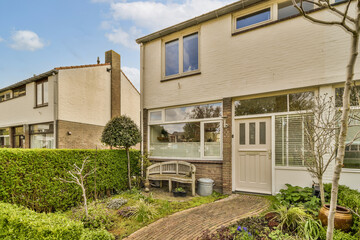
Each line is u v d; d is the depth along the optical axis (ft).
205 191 18.28
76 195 16.19
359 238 8.69
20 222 8.25
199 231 10.95
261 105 18.66
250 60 18.80
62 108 33.06
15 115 39.50
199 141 21.43
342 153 6.04
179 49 23.40
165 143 23.77
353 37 5.66
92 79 39.14
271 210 13.34
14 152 12.87
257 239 9.57
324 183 15.17
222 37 20.36
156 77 24.68
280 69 17.44
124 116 22.15
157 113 24.79
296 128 16.84
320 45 16.03
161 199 17.04
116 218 13.03
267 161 17.97
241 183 19.01
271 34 17.97
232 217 12.60
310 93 16.72
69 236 8.12
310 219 9.96
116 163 20.08
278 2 18.03
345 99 5.91
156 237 10.57
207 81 21.01
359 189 14.56
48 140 34.12
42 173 14.11
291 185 16.16
